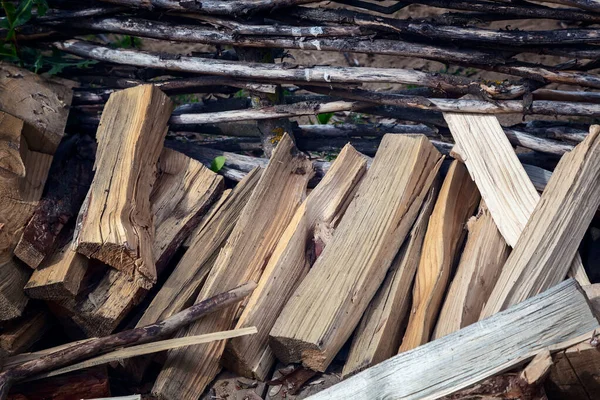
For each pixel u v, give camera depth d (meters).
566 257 2.96
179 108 4.12
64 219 3.20
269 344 2.96
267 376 3.02
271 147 3.84
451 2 3.42
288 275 3.14
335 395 2.56
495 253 3.11
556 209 2.99
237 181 3.81
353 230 3.16
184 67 3.73
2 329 3.02
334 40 3.53
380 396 2.49
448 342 2.53
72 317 3.04
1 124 3.28
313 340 2.81
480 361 2.45
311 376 2.97
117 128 3.44
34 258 3.03
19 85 3.53
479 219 3.26
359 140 3.96
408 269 3.12
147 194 3.33
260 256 3.26
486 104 3.41
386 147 3.42
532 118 4.78
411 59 5.32
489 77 5.06
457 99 3.47
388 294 3.04
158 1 3.61
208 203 3.50
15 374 2.71
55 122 3.51
